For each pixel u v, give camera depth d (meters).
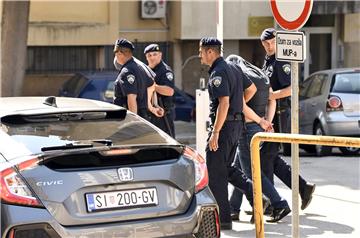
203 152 24.38
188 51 54.09
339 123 34.19
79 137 13.88
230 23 52.00
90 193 12.72
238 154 20.00
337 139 14.43
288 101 21.91
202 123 24.38
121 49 21.19
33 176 12.47
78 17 52.41
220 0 26.20
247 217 20.97
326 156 35.00
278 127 21.81
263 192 20.05
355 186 25.91
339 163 32.09
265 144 20.45
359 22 51.97
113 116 15.19
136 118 15.46
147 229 13.01
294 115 16.17
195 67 54.12
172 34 54.00
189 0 52.03
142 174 13.16
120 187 12.96
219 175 19.03
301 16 16.08
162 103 23.36
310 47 53.38
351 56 52.72
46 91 52.78
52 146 13.08
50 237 12.33
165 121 23.22
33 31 51.44
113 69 52.12
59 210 12.44
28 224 12.23
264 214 20.70
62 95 39.94
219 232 13.89
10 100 15.95
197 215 13.50
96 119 14.90
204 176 13.98
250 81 19.52
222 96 18.38
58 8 52.00
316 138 14.78
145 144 13.52
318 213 21.39
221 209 19.16
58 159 12.76
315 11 50.44
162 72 23.27
